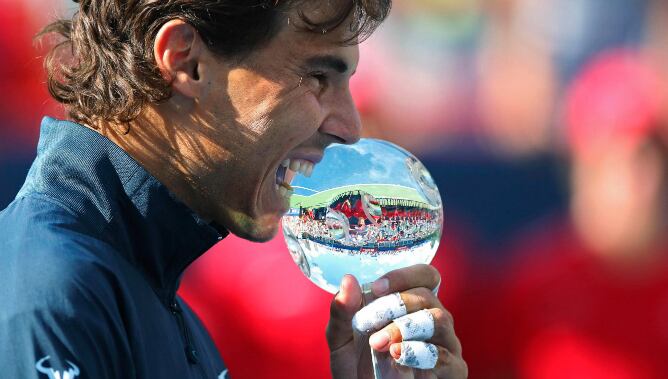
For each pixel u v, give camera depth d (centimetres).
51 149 641
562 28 2292
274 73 657
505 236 1884
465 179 1988
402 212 703
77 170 632
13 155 1803
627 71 1784
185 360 662
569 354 1524
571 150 1833
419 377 710
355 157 709
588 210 1623
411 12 2208
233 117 660
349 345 752
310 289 1347
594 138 1722
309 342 1338
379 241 702
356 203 698
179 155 668
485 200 1953
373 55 2139
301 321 1336
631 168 1608
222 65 655
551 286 1563
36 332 553
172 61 652
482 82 2220
